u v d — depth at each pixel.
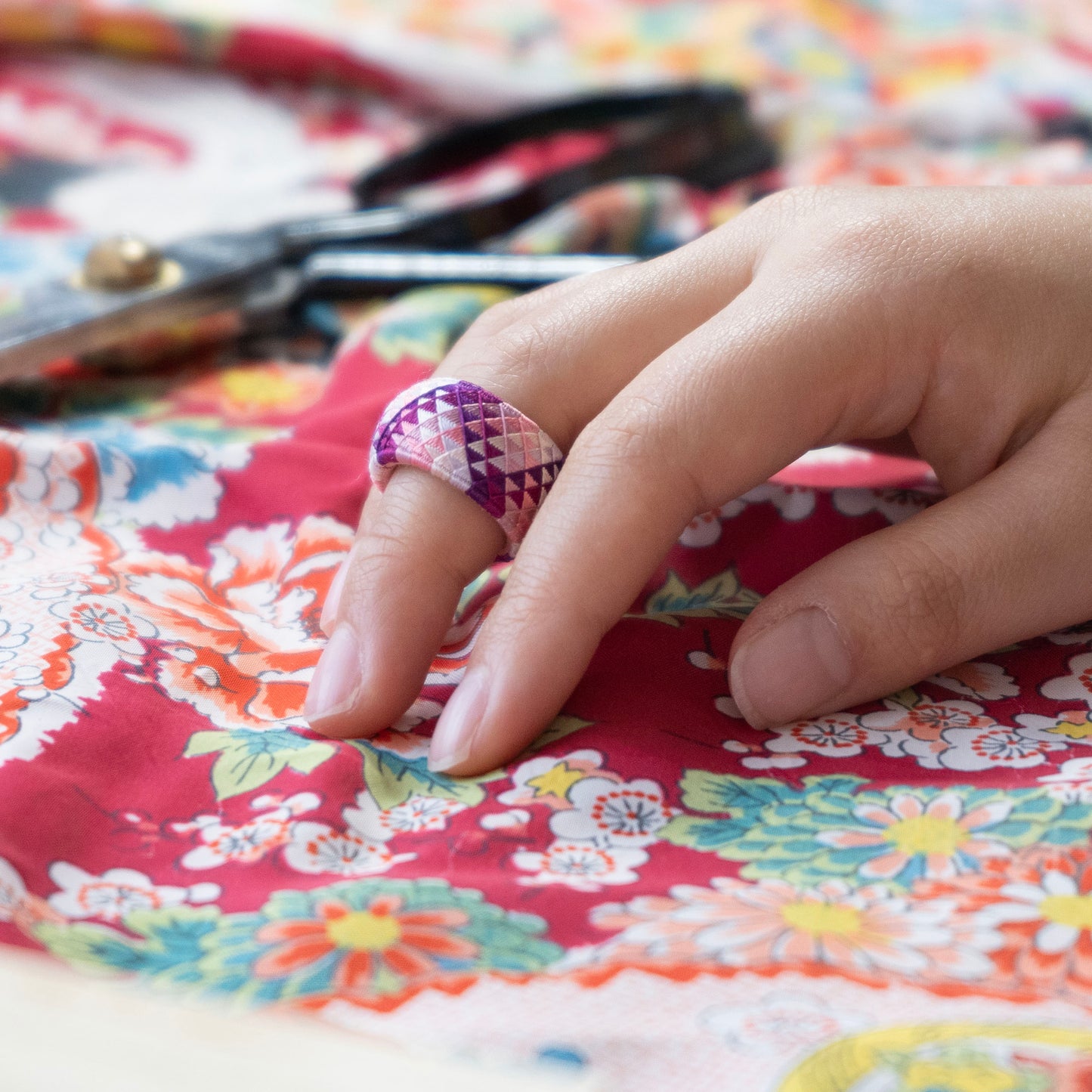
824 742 0.45
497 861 0.43
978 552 0.46
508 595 0.46
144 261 0.59
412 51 0.91
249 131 0.88
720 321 0.47
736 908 0.42
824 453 0.55
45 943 0.41
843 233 0.48
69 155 0.84
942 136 0.83
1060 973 0.41
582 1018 0.40
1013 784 0.44
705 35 0.99
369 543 0.46
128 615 0.48
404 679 0.46
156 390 0.59
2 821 0.43
